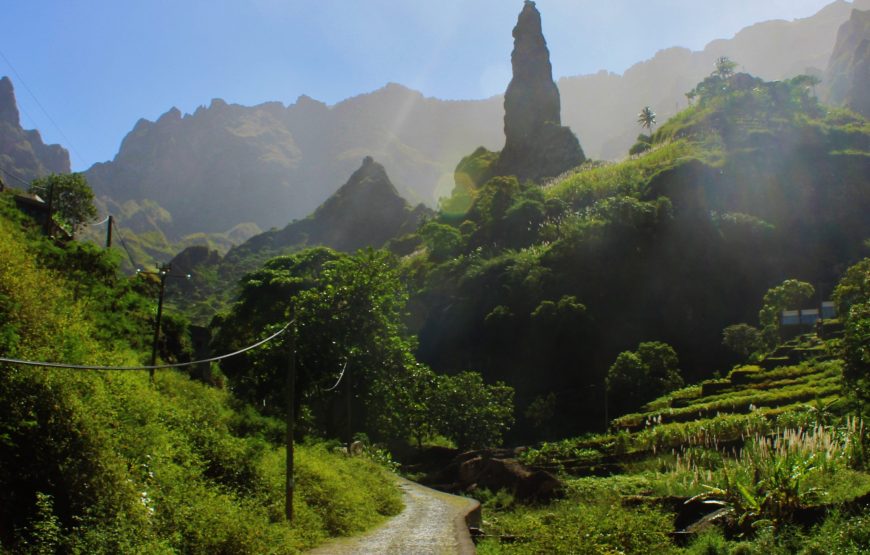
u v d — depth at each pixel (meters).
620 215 83.31
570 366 72.88
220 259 160.75
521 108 152.88
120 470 10.60
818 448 18.64
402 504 23.39
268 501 15.29
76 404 10.69
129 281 26.58
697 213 84.31
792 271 82.56
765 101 117.38
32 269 15.27
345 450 29.92
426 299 89.62
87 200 48.03
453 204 139.38
